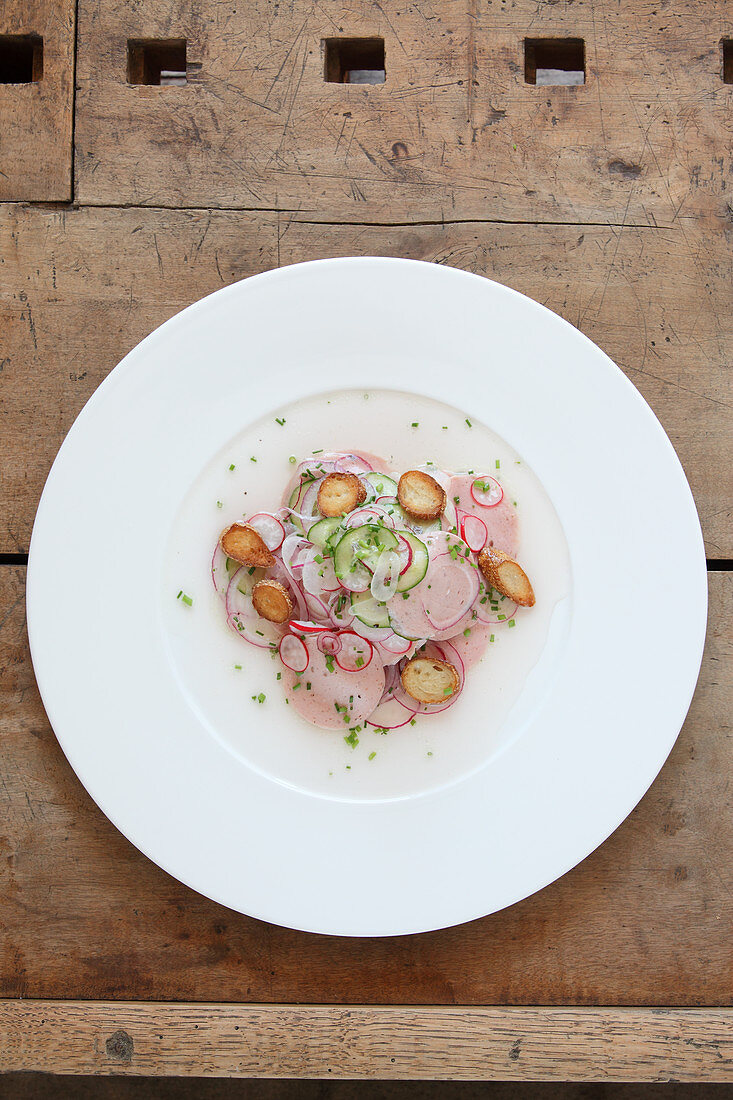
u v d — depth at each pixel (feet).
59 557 1.89
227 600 1.91
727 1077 1.88
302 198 1.99
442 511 1.89
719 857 1.94
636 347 1.99
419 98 2.00
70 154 2.00
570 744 1.88
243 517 1.92
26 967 1.93
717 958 1.93
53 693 1.88
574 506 1.90
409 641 1.87
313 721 1.90
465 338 1.90
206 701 1.90
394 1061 1.89
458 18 2.01
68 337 1.99
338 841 1.88
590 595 1.89
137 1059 1.89
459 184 2.00
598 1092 2.28
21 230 2.00
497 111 2.00
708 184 2.00
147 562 1.90
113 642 1.89
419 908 1.87
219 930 1.94
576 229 2.00
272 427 1.92
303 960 1.93
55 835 1.95
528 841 1.87
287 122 2.00
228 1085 2.31
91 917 1.94
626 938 1.93
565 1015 1.90
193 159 2.00
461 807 1.88
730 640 1.97
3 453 1.98
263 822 1.88
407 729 1.90
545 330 1.89
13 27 2.01
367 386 1.91
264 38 2.01
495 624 1.91
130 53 2.02
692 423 1.99
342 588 1.87
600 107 2.01
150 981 1.93
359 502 1.89
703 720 1.96
